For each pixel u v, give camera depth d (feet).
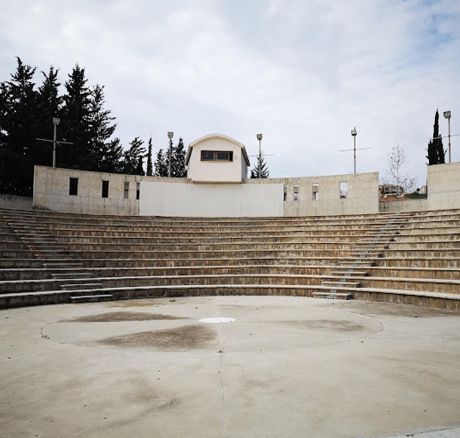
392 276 57.36
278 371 21.50
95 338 30.19
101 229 81.41
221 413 16.05
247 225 90.84
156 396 17.99
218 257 73.67
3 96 134.10
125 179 101.55
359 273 59.82
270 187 105.91
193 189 105.70
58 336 30.99
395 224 77.00
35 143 130.62
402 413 15.85
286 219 92.38
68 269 59.52
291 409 16.37
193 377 20.59
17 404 17.28
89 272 60.70
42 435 14.33
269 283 63.05
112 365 22.91
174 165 262.26
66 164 145.18
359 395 17.85
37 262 59.88
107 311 44.27
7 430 14.75
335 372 21.26
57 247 67.82
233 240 81.05
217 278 63.31
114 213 99.66
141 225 87.15
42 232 72.43
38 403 17.37
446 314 40.96
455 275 51.37
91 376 20.95
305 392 18.29
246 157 113.91
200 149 106.01
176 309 45.42
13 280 53.26
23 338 30.40
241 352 25.59
